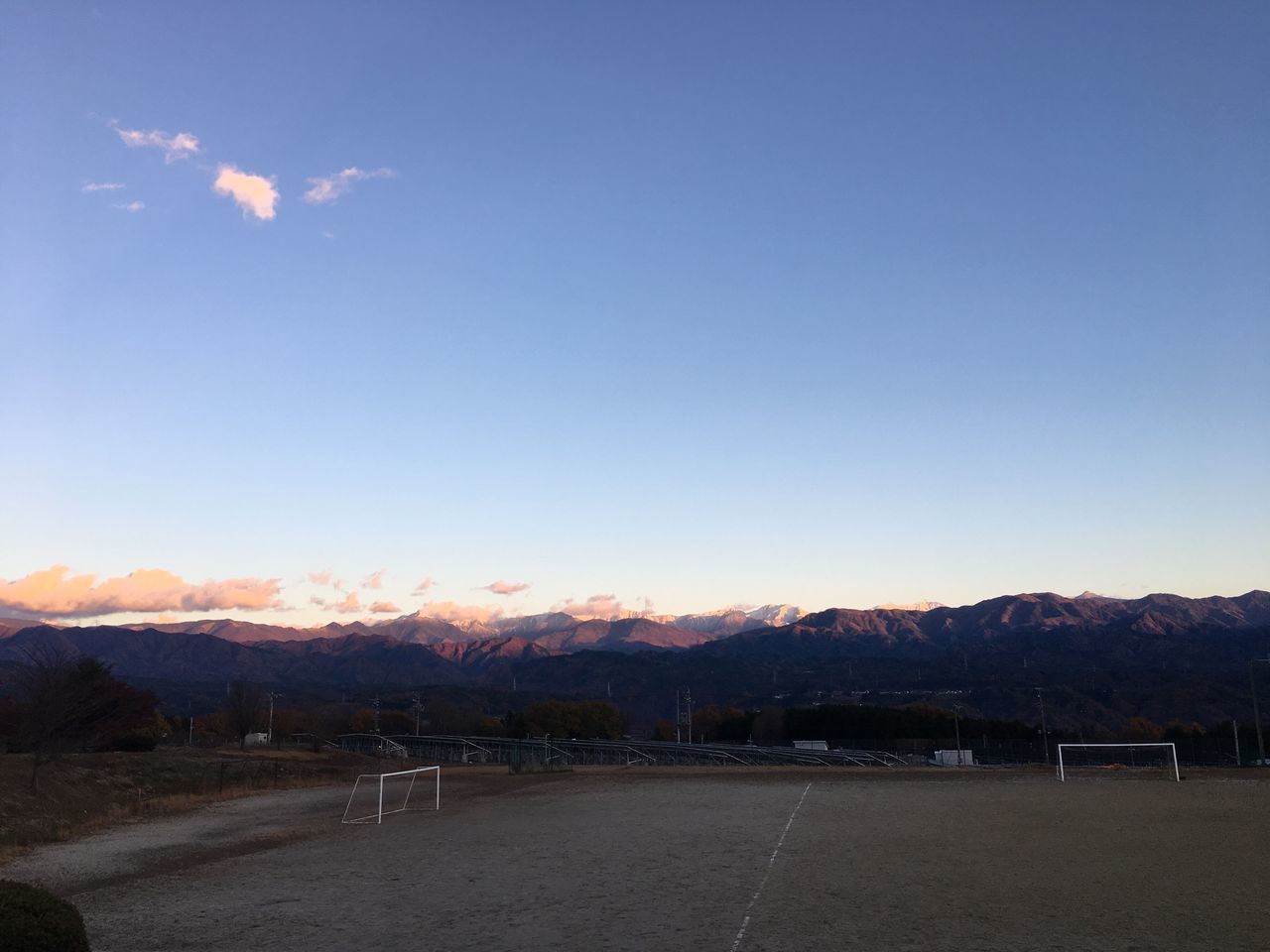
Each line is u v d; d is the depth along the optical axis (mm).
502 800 32844
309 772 49156
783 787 35125
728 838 21656
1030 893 14461
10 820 27641
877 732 99688
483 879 17188
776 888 15523
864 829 22500
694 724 133250
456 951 12023
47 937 8977
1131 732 95562
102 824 27656
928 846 19562
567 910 14258
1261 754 56531
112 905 15602
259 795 37125
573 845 21234
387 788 39094
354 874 18141
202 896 16203
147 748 60344
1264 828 21203
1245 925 12242
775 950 11539
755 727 108562
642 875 17109
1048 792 30531
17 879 18516
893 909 13602
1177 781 33844
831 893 14867
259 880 17781
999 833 21172
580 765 62875
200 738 89875
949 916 13078
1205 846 18781
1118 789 31031
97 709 50031
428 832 24375
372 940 12727
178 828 26594
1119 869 16438
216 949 12438
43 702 37250
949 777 38719
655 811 27781
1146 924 12391
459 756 81625
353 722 130750
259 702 92750
